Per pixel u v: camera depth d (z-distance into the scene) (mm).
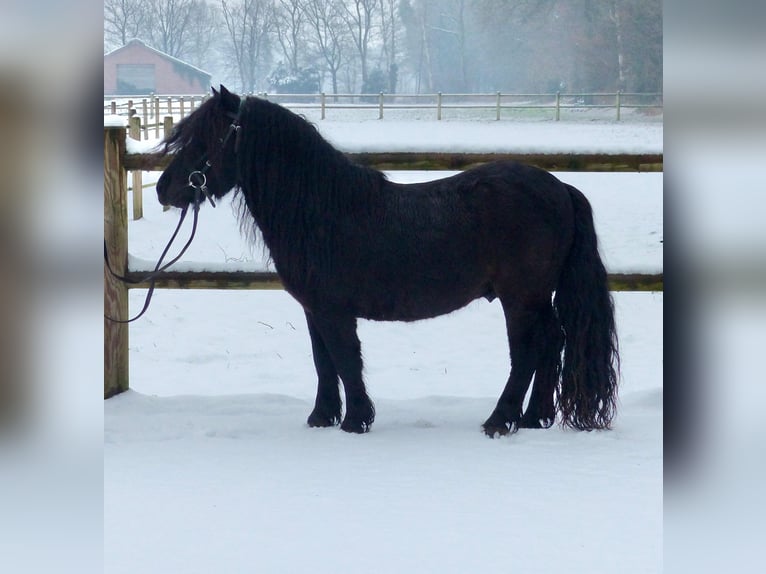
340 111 36594
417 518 3908
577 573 3350
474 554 3531
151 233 13055
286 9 66250
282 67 64375
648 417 5574
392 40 65125
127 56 58031
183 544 3637
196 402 5988
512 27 54438
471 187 5070
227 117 5070
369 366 7898
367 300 5098
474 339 8820
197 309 9758
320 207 5020
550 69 50344
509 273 5020
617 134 25219
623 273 5754
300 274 5059
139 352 8258
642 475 4438
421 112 35938
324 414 5395
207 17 71500
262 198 5062
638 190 17203
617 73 45344
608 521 3855
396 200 5098
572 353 5051
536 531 3758
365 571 3379
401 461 4688
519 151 5672
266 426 5383
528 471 4520
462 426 5375
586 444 4918
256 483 4371
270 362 7988
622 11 41000
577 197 5125
